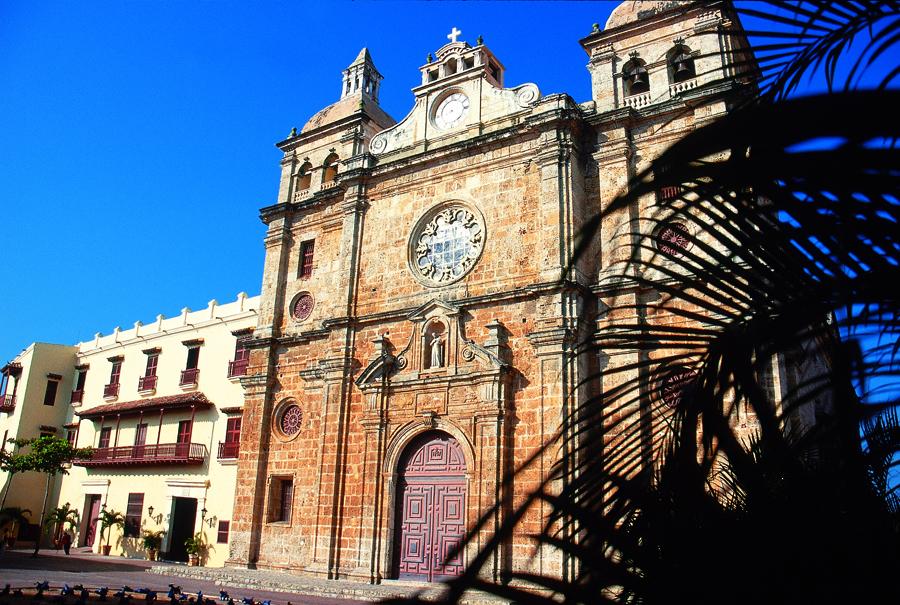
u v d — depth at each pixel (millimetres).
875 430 4480
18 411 52875
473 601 21000
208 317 45750
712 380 4926
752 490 5160
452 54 32281
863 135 2447
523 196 27656
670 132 25938
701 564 4973
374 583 25797
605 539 5285
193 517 42156
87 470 49281
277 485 31375
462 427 25938
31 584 25062
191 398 43000
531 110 28531
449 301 27812
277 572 29094
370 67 39219
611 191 26312
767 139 2715
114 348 52281
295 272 34250
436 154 30188
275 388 32750
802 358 4938
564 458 5504
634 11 29500
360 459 28219
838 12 4527
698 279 4781
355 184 32156
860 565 4523
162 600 20984
